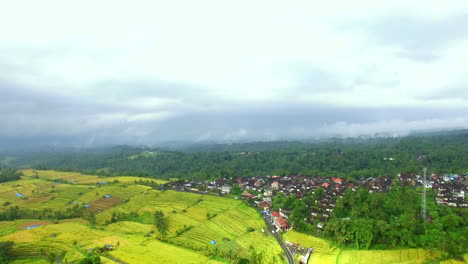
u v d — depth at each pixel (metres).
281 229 164.00
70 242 147.38
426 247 131.12
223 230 166.00
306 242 148.38
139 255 131.62
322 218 170.50
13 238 150.00
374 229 140.38
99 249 137.12
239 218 184.00
